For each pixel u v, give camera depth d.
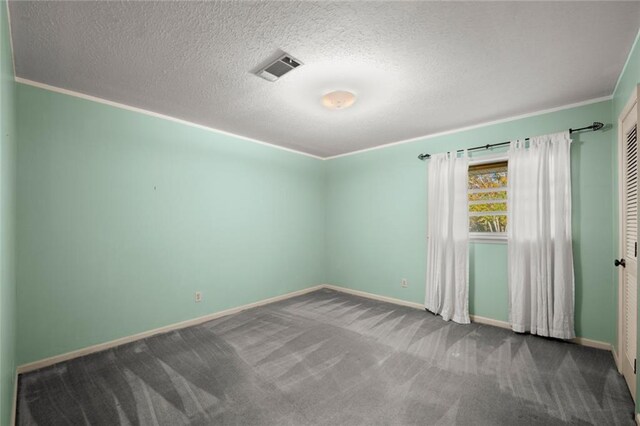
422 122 3.32
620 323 2.25
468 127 3.47
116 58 2.00
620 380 2.11
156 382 2.10
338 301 4.24
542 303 2.84
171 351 2.61
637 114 1.70
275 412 1.78
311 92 2.53
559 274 2.75
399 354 2.54
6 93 1.46
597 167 2.68
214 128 3.55
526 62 2.06
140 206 2.93
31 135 2.31
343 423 1.69
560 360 2.41
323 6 1.51
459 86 2.42
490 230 3.41
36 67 2.11
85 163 2.59
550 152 2.86
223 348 2.66
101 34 1.74
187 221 3.30
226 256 3.67
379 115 3.09
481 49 1.90
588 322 2.70
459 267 3.37
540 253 2.86
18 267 2.24
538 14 1.58
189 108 2.90
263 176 4.15
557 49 1.91
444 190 3.57
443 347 2.68
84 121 2.58
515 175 3.03
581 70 2.18
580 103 2.76
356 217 4.67
